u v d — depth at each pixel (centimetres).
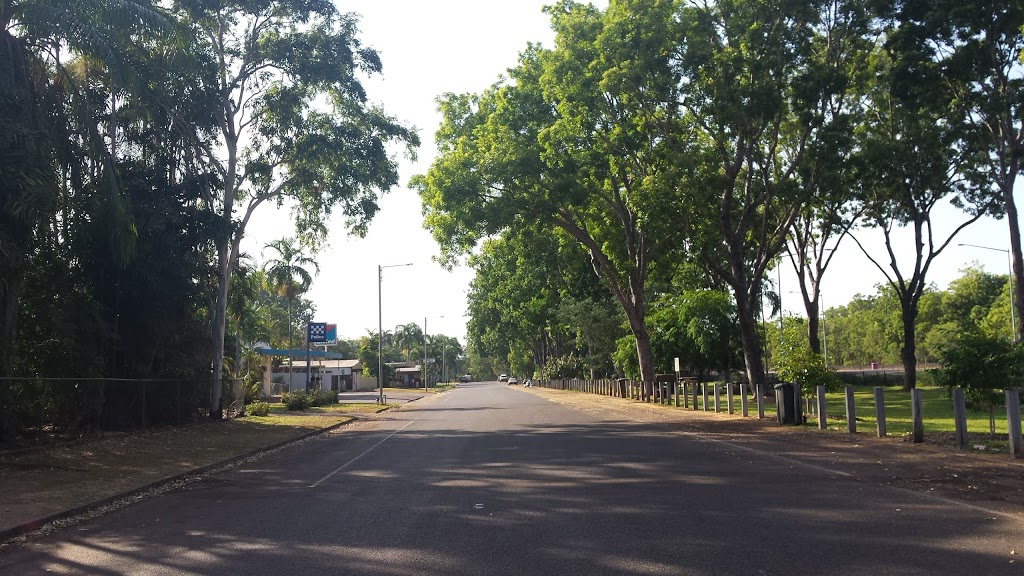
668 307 4228
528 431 2234
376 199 3161
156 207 2402
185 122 2559
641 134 2827
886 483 1067
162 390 2514
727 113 2248
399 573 672
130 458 1705
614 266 4034
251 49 2805
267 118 2922
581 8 3058
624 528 825
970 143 3062
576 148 3197
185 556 773
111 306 2358
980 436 1633
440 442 1995
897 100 2803
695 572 647
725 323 3822
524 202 3334
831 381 2225
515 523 873
